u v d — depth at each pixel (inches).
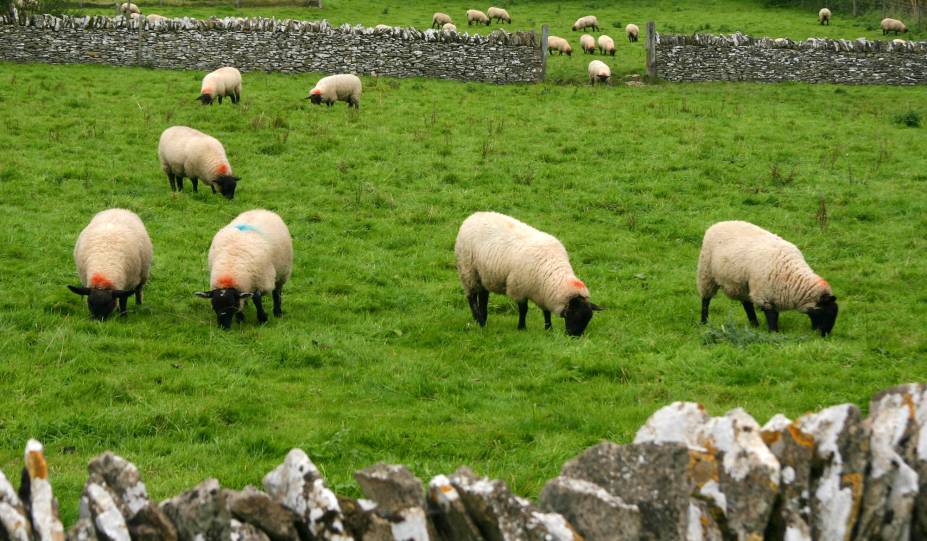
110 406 409.7
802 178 901.2
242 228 543.5
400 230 747.4
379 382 456.1
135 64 1362.0
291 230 733.9
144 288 592.1
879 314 580.1
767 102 1279.5
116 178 828.6
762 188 872.9
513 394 443.5
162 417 397.1
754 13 2250.2
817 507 177.0
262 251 534.9
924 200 832.3
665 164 939.3
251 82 1296.8
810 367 468.4
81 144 922.1
